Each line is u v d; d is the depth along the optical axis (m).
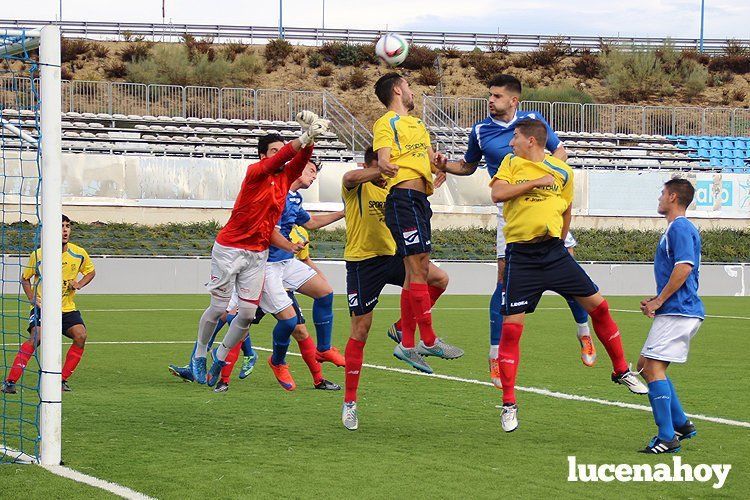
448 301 26.25
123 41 55.06
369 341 15.74
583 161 41.00
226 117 42.12
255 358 11.15
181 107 41.66
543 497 5.61
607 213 37.59
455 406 9.16
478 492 5.70
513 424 7.21
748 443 7.36
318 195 35.09
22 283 9.69
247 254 9.01
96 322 18.64
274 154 8.95
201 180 34.56
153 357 13.27
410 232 8.13
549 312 22.72
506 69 57.16
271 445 7.13
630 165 41.44
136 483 5.83
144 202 33.91
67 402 9.21
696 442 7.40
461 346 15.16
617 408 9.04
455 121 41.75
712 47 61.72
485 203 36.78
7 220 30.30
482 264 30.33
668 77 56.66
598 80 57.12
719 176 38.59
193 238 32.19
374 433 7.70
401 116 8.27
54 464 6.36
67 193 33.22
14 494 5.53
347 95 51.53
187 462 6.47
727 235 36.06
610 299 28.34
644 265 31.36
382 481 5.95
